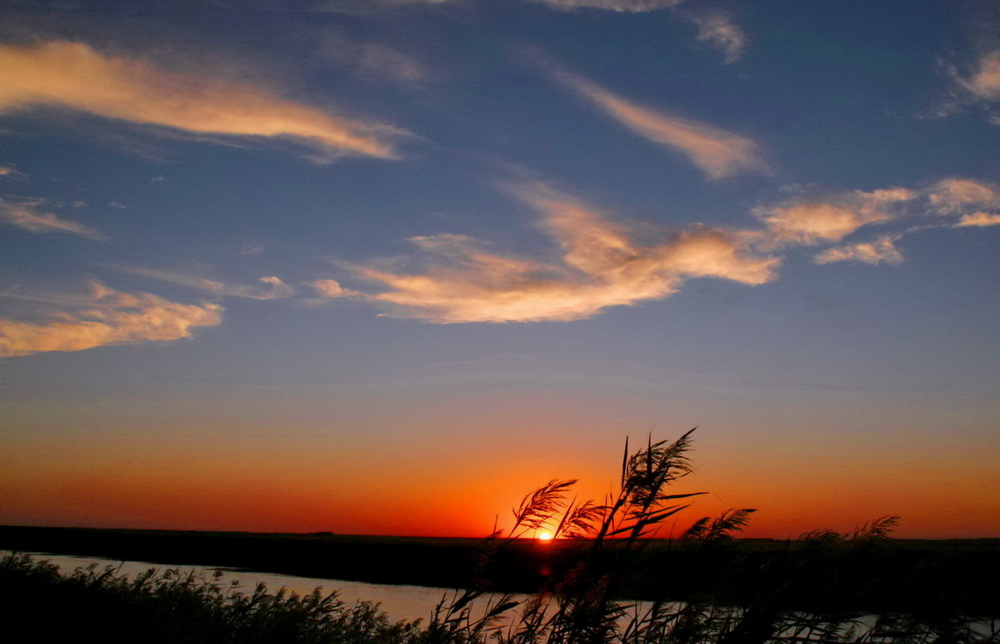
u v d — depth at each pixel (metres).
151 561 55.84
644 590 4.63
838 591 4.43
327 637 10.38
